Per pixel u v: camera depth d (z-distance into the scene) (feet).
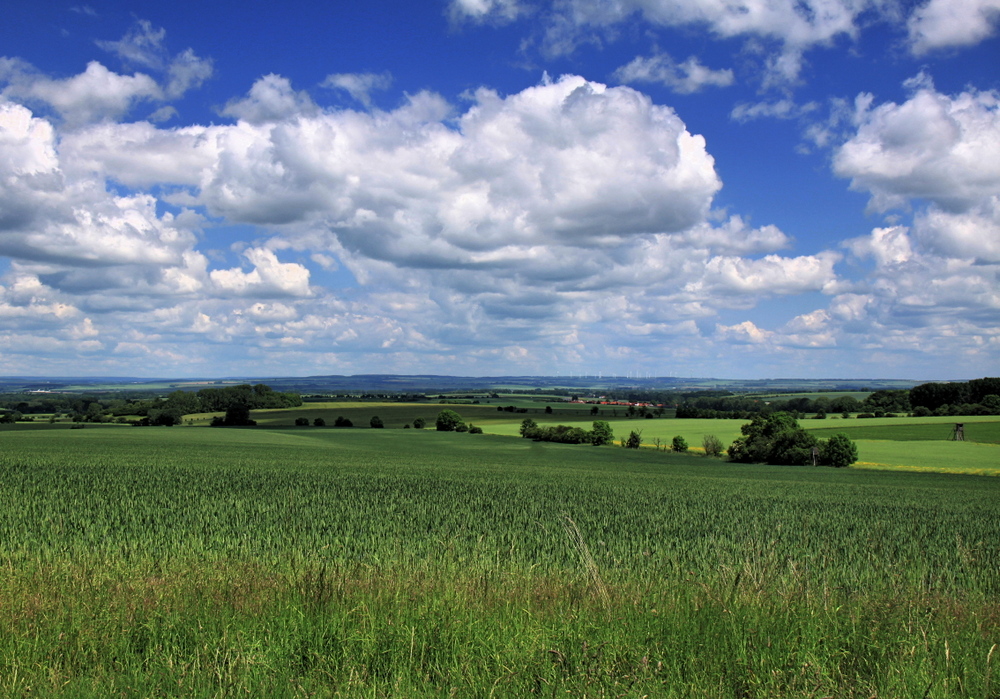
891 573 35.32
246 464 157.38
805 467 218.79
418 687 17.72
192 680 17.54
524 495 102.94
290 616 21.48
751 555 32.07
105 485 97.91
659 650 19.86
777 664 18.99
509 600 23.89
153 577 27.71
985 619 23.39
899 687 17.93
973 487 157.89
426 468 168.14
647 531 64.90
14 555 38.99
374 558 37.04
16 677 17.78
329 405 549.13
